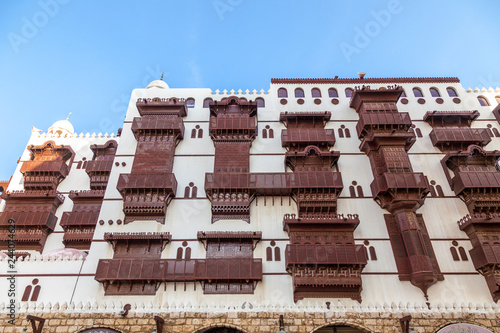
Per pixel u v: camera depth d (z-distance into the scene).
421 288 25.41
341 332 24.84
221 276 25.31
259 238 27.48
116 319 23.31
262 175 30.06
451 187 30.72
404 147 31.09
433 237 28.06
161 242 27.48
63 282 25.75
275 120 35.56
